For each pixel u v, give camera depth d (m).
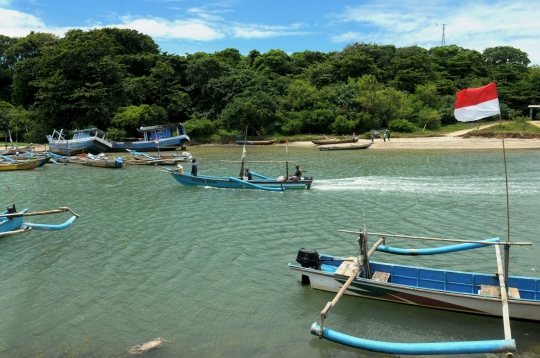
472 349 8.17
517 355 9.32
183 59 85.06
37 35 89.38
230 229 19.28
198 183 30.27
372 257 15.34
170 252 16.36
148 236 18.48
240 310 11.66
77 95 64.56
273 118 72.06
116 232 19.20
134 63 81.56
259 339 10.20
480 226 19.09
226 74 81.62
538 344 9.67
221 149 60.59
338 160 43.53
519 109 80.00
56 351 9.92
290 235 18.20
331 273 12.05
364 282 11.51
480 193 25.78
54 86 64.88
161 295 12.66
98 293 12.90
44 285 13.59
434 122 70.00
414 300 11.25
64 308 11.99
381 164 39.41
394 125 68.75
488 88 11.27
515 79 87.25
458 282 11.64
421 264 14.59
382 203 23.83
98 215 22.45
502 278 10.59
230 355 9.56
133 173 38.19
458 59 94.12
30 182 33.69
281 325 10.83
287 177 28.47
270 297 12.39
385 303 11.73
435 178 31.11
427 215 21.11
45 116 67.25
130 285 13.42
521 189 26.56
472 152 46.84
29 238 18.53
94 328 10.88
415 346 8.57
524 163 37.22
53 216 22.69
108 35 83.00
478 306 10.55
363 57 83.75
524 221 19.66
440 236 17.83
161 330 10.70
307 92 73.94
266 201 25.03
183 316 11.38
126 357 9.59
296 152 53.53
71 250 16.89
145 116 65.81
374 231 18.67
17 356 9.77
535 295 10.90
